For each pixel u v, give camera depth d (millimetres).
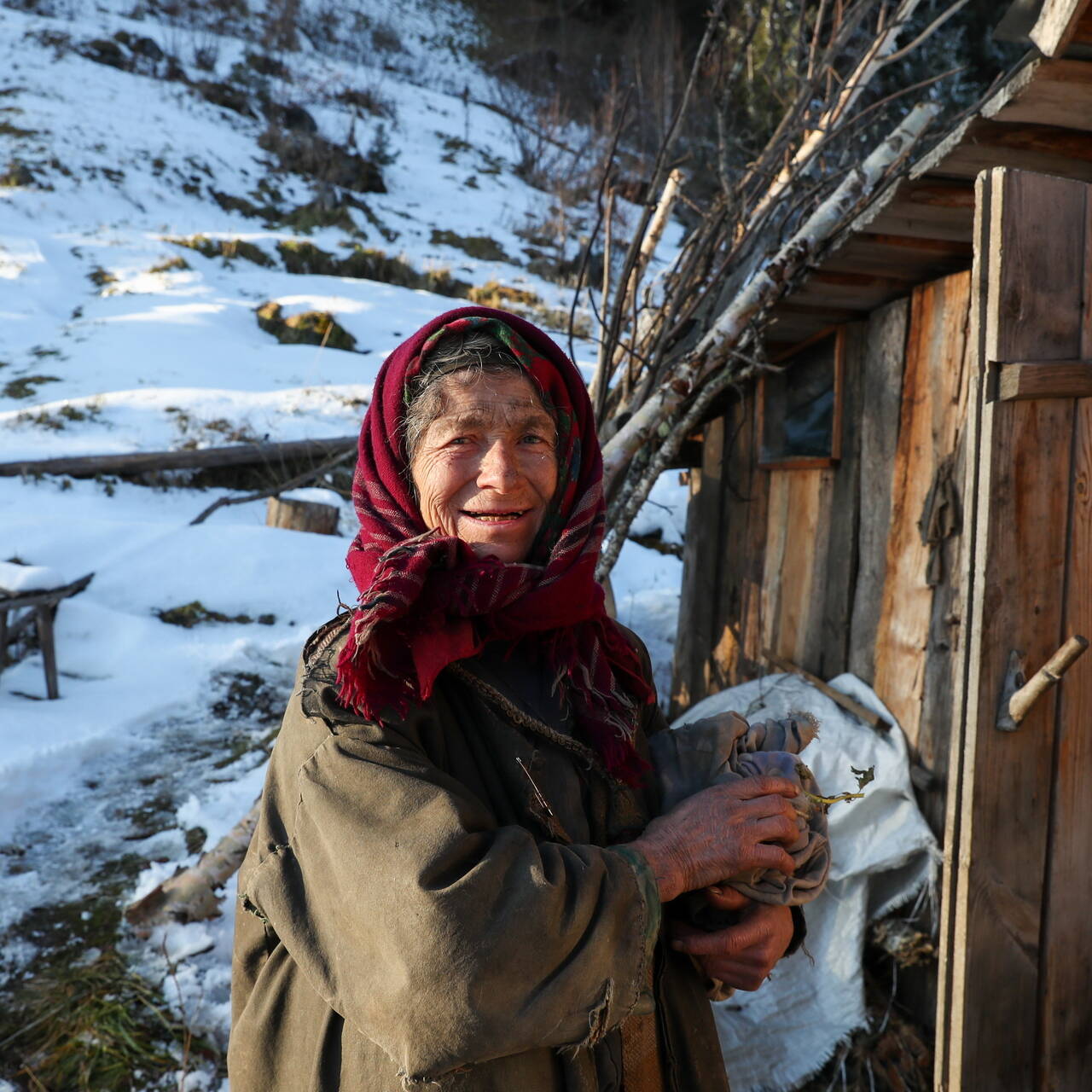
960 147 2143
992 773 1930
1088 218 1959
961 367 2703
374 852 915
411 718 1019
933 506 2742
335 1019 1018
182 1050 2645
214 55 19062
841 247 2648
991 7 10219
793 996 2580
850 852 2701
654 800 1217
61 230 13047
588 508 1140
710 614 4199
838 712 3039
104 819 3861
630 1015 1062
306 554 6648
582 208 16828
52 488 7293
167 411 8609
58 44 17609
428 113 20328
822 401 3352
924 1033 2648
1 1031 2707
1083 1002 1981
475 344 1139
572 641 1132
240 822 3123
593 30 20953
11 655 5387
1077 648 1777
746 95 6211
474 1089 922
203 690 5125
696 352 3139
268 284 12477
